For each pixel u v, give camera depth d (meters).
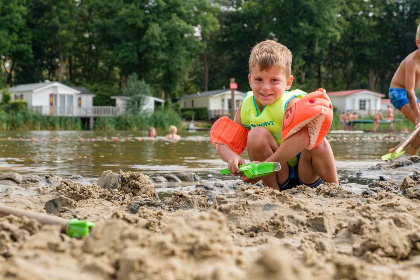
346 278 1.45
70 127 32.88
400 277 1.49
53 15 48.53
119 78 57.19
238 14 53.66
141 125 34.03
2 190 4.32
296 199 2.97
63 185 4.12
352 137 19.36
